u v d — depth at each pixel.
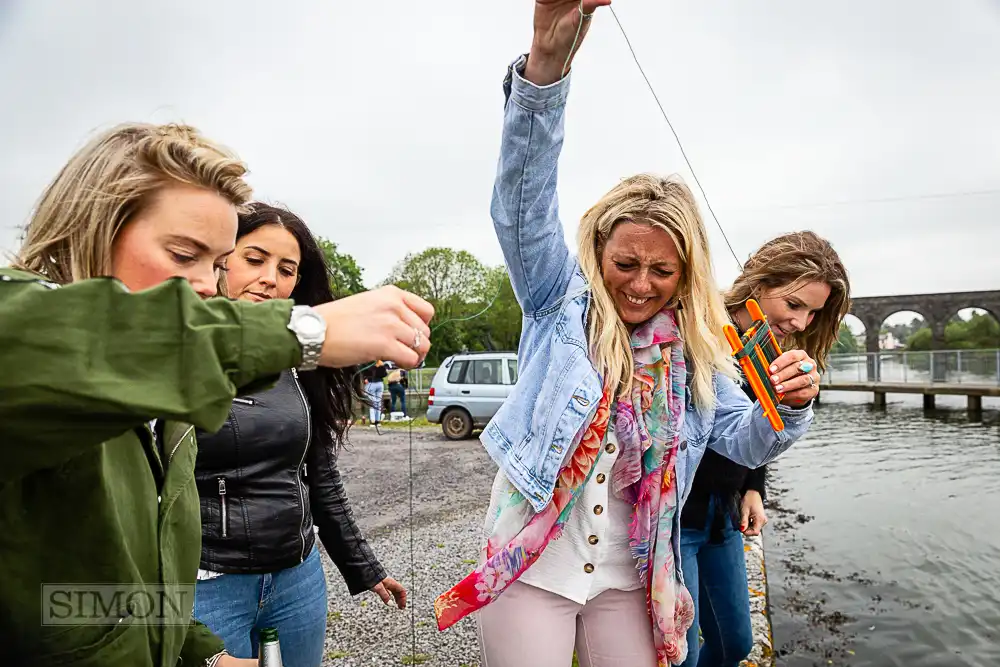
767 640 3.25
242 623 1.79
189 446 1.18
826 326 2.42
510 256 1.72
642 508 1.75
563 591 1.71
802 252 2.22
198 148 0.96
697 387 1.86
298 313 0.79
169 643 1.07
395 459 9.73
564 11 1.39
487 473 8.48
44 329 0.68
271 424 1.79
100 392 0.68
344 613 3.91
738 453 2.00
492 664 1.73
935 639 4.17
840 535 6.49
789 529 6.76
